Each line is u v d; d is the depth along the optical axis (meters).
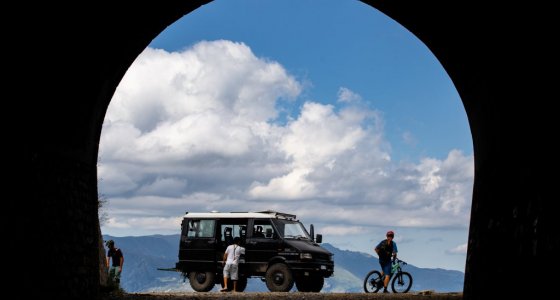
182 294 18.98
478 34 9.87
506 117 9.70
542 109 8.20
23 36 8.67
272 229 21.70
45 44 9.27
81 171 11.66
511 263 8.95
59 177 10.51
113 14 10.31
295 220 22.94
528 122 8.74
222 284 22.50
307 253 21.17
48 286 9.89
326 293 19.05
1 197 8.52
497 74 9.76
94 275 12.23
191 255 22.61
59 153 10.53
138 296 16.91
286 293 19.20
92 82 11.19
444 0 9.84
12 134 8.81
